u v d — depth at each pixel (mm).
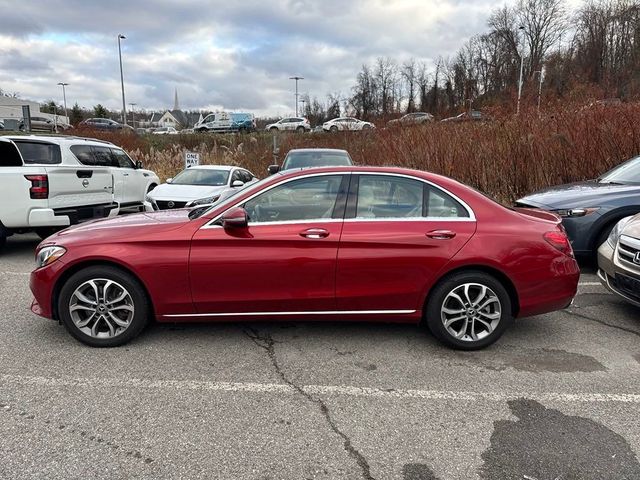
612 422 2865
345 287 3721
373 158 13633
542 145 9992
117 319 3795
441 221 3756
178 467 2434
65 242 3768
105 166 8477
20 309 4695
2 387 3201
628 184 6277
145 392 3162
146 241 3678
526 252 3723
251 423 2832
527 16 54156
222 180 10828
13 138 6820
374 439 2691
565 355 3787
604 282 4664
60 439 2645
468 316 3803
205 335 4086
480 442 2670
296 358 3689
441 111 13602
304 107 62750
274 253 3666
